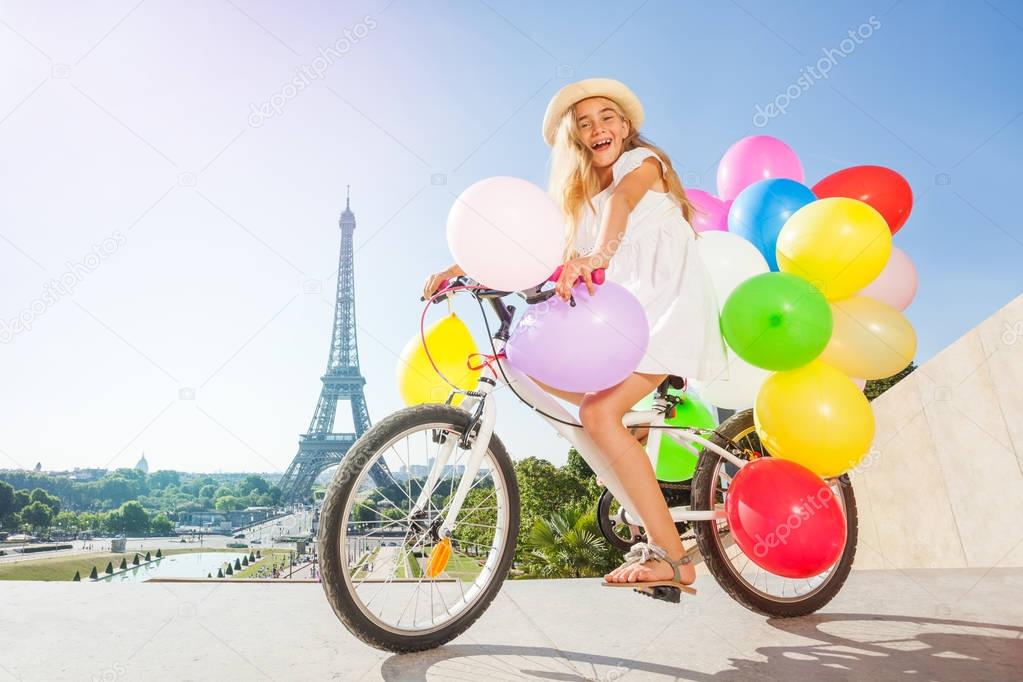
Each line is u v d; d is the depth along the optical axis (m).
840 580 2.22
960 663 1.61
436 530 1.77
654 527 1.76
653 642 1.84
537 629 1.99
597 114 2.19
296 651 1.74
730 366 2.20
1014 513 3.14
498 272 1.67
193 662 1.64
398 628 1.70
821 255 1.99
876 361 2.09
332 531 1.62
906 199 2.40
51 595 2.42
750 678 1.52
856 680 1.49
